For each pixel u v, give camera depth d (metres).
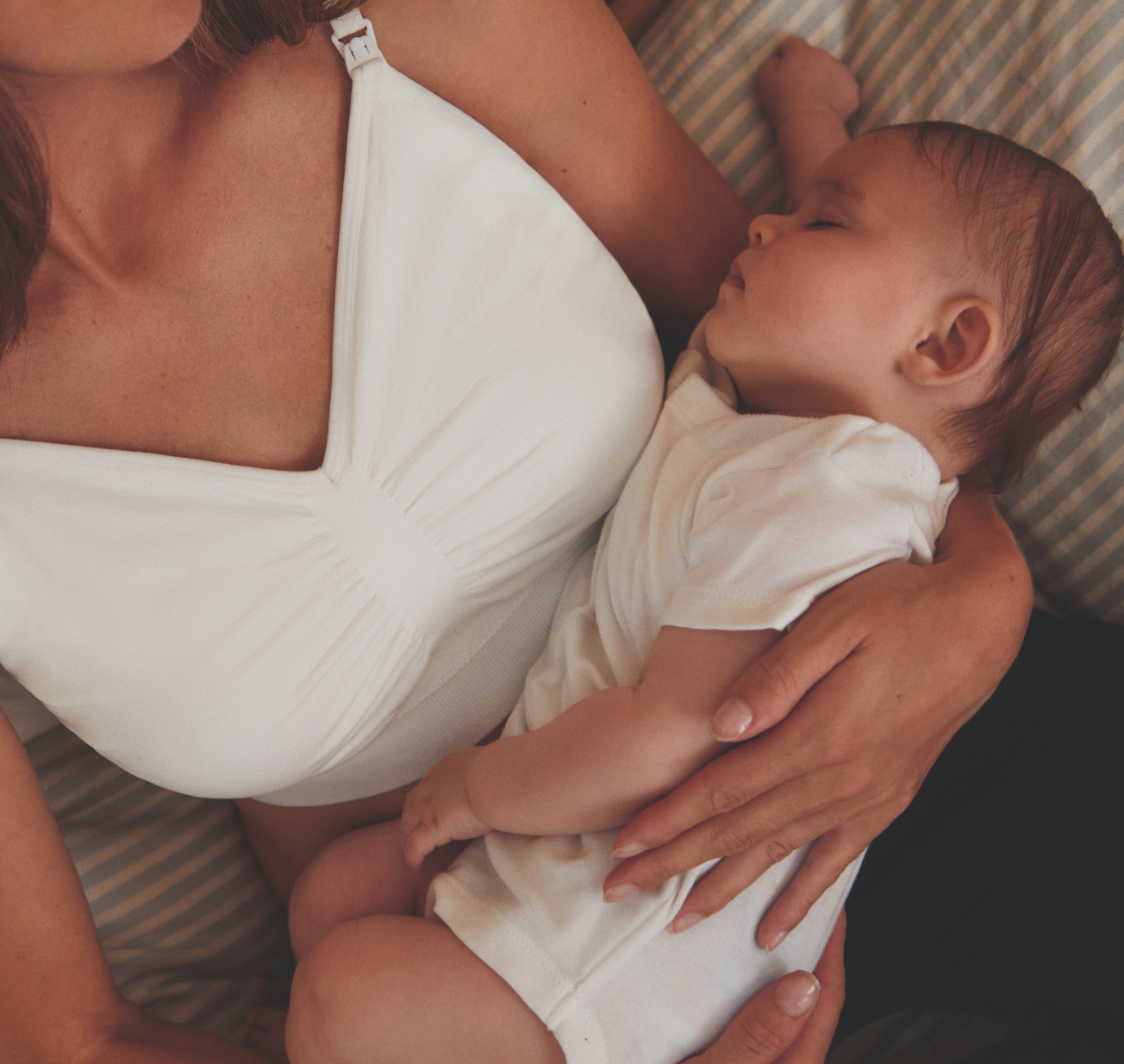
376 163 0.72
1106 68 0.91
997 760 0.87
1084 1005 0.83
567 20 0.83
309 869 0.85
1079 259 0.77
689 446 0.78
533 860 0.71
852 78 1.04
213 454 0.71
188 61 0.73
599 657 0.78
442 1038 0.69
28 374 0.69
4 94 0.56
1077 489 0.99
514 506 0.74
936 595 0.67
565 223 0.77
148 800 1.03
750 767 0.63
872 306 0.77
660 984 0.69
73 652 0.71
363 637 0.72
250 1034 0.96
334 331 0.71
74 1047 0.71
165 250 0.71
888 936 0.87
